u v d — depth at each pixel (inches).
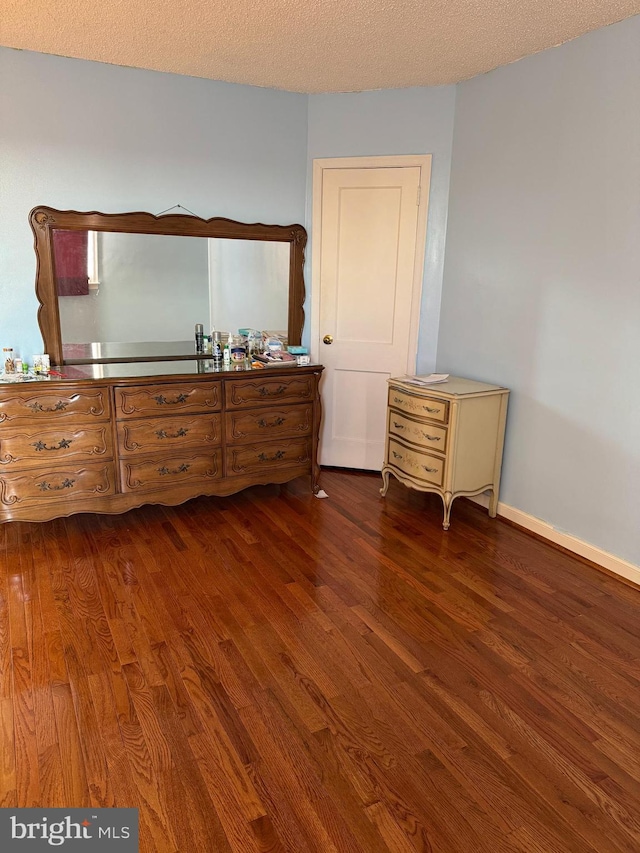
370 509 140.2
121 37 110.8
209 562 112.4
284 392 137.5
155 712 74.0
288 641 89.0
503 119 126.3
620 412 107.6
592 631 93.7
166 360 141.6
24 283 126.8
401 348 154.9
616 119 102.8
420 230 146.9
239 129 141.2
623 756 69.4
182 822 59.4
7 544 118.3
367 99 143.7
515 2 93.4
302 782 64.5
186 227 138.0
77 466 117.6
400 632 92.0
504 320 131.4
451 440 124.5
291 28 105.4
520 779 65.8
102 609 96.0
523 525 131.0
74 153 126.1
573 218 112.9
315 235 153.3
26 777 64.1
